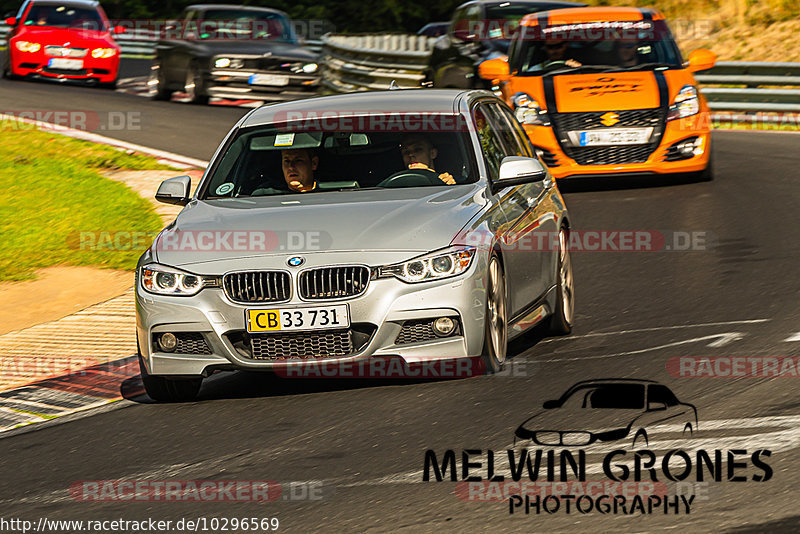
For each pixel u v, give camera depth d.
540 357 26.00
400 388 24.11
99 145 63.75
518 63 52.28
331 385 25.14
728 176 51.72
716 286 32.38
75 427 23.67
